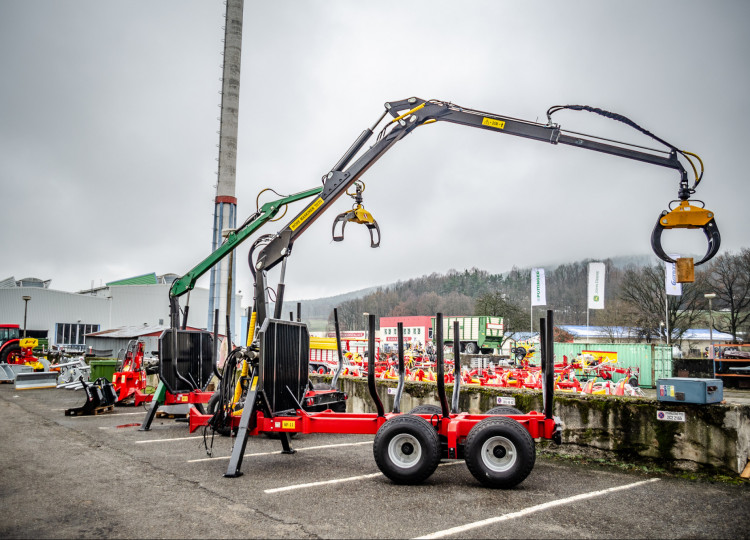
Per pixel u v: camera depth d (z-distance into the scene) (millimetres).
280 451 8297
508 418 6273
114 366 17219
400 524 4820
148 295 56875
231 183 23641
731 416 6629
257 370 7512
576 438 7844
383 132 8406
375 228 8641
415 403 10133
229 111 23906
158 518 4957
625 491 5988
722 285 43344
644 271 47625
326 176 8523
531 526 4789
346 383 12008
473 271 144125
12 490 5914
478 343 39125
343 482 6336
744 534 4625
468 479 6531
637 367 21312
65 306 52562
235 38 24281
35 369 26125
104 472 6781
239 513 5109
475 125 8008
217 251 10812
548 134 7672
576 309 91438
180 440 9188
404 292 143875
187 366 11156
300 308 9023
